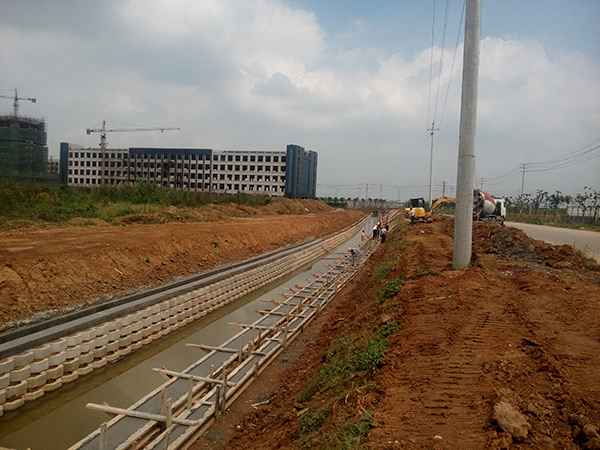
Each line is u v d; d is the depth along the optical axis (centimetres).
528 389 504
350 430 462
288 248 2817
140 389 1003
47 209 2153
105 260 1454
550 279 1054
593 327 710
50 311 1116
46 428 831
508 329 713
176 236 1962
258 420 765
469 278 1046
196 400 805
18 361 889
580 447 388
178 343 1304
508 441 395
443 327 738
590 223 4653
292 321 1348
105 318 1137
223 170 7725
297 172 7925
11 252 1295
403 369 598
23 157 6197
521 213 6406
